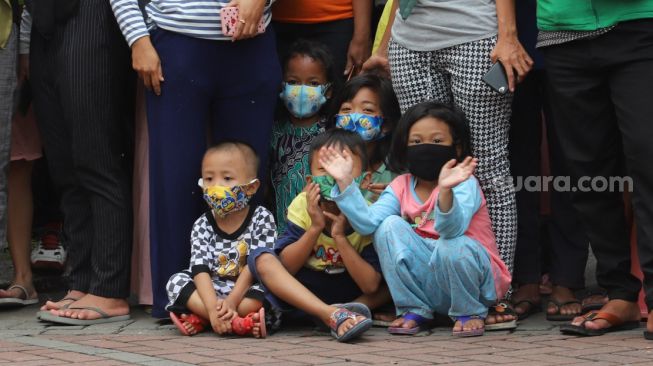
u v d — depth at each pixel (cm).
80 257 866
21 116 909
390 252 764
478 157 799
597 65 721
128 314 852
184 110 818
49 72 864
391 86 851
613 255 761
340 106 854
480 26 781
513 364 638
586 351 680
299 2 912
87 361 661
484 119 795
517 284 862
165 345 726
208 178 803
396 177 813
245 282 779
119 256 844
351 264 779
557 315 829
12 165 930
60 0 833
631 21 702
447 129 772
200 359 666
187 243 829
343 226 784
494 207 804
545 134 959
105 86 837
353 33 919
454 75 797
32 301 931
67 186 873
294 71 878
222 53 819
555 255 848
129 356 677
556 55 744
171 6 806
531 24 830
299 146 887
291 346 719
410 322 766
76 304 834
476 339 740
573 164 754
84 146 838
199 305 774
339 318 736
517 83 797
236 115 838
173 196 822
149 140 833
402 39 813
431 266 753
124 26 812
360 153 808
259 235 810
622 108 713
